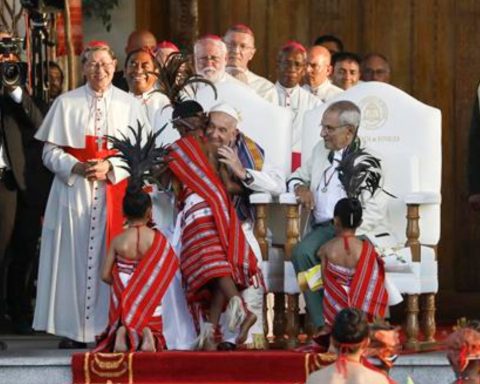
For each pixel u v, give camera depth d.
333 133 41.09
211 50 44.69
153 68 47.03
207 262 39.72
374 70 50.47
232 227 40.09
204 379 38.09
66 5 52.16
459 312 56.41
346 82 50.44
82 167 43.00
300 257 40.00
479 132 45.47
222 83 43.59
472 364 31.45
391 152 42.72
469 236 56.69
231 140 41.31
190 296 40.03
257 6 57.59
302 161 43.06
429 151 42.78
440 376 38.03
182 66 42.72
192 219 40.22
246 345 40.22
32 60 48.88
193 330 40.47
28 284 47.16
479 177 45.53
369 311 38.78
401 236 42.16
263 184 41.19
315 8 57.44
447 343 31.62
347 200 39.12
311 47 53.50
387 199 42.12
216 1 57.62
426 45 57.28
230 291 39.62
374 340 33.22
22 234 46.44
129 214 39.38
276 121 43.22
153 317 39.03
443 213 56.75
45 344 44.53
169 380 38.16
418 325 42.66
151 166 39.88
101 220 43.12
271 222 42.59
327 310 39.00
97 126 43.44
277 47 57.50
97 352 38.75
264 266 41.25
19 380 38.59
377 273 39.03
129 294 38.94
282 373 37.91
